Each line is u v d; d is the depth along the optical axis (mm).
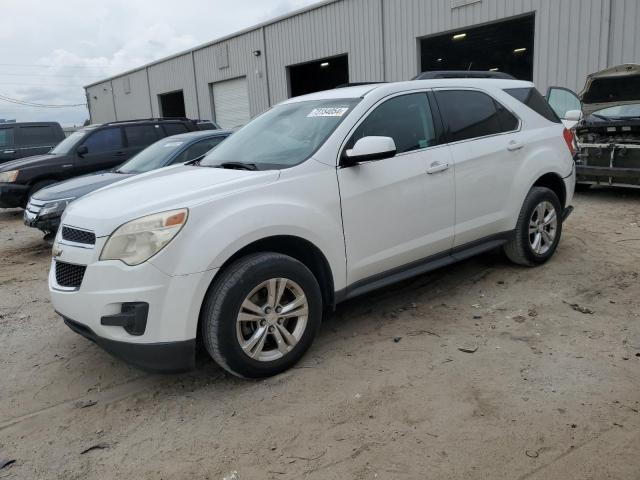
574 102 10969
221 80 24906
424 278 5160
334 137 3750
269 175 3455
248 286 3201
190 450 2793
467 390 3178
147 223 3039
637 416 2840
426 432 2805
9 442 2961
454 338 3877
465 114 4562
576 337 3770
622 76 9539
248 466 2639
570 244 6016
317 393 3244
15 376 3732
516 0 13812
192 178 3629
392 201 3926
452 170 4297
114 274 3020
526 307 4348
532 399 3045
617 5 12047
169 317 3023
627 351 3535
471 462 2561
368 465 2584
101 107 37469
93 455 2807
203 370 3637
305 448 2742
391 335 3994
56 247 3432
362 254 3822
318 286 3580
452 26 15281
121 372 3701
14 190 9562
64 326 4617
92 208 3363
